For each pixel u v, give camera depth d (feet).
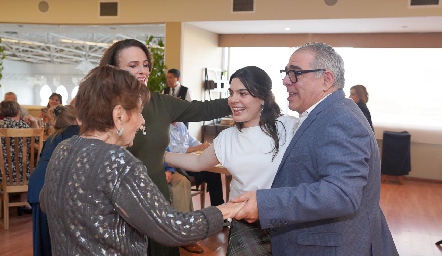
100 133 3.75
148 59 5.83
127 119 3.77
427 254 12.35
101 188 3.40
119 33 25.30
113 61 5.64
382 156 23.03
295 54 4.63
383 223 4.96
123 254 3.52
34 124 16.80
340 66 4.56
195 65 23.73
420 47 22.56
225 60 27.07
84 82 3.73
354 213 4.36
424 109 23.50
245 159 5.04
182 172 12.00
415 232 14.35
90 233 3.41
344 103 4.43
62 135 9.08
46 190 3.68
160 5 22.43
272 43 25.13
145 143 5.88
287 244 4.54
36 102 26.23
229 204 4.16
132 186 3.43
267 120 5.03
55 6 24.08
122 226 3.52
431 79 23.24
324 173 4.08
